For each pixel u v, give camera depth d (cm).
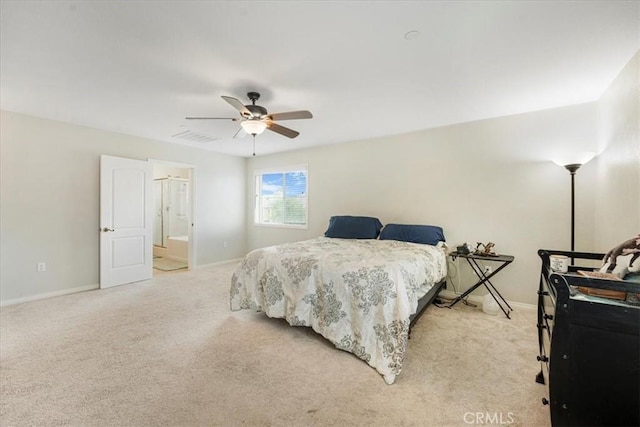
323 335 233
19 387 177
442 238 362
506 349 228
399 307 205
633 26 172
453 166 369
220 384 182
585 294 127
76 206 379
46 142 353
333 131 403
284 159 556
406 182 408
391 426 148
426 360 212
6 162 327
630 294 120
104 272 398
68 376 189
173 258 645
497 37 184
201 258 539
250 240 617
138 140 440
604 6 155
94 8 156
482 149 349
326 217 497
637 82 200
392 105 301
